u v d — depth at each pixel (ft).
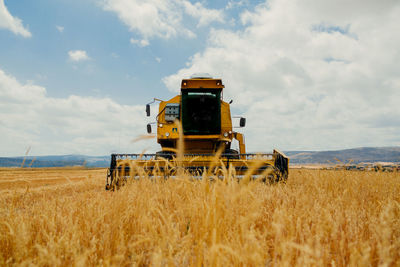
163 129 31.12
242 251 5.02
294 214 9.02
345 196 12.99
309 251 4.18
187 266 6.44
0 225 7.98
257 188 15.46
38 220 9.50
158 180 10.27
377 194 15.14
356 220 9.16
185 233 8.61
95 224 8.29
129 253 7.49
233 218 7.17
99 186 28.86
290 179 25.50
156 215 8.41
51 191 25.13
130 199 9.80
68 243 6.45
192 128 30.25
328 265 6.56
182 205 9.16
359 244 6.89
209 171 6.50
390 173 18.28
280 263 4.90
